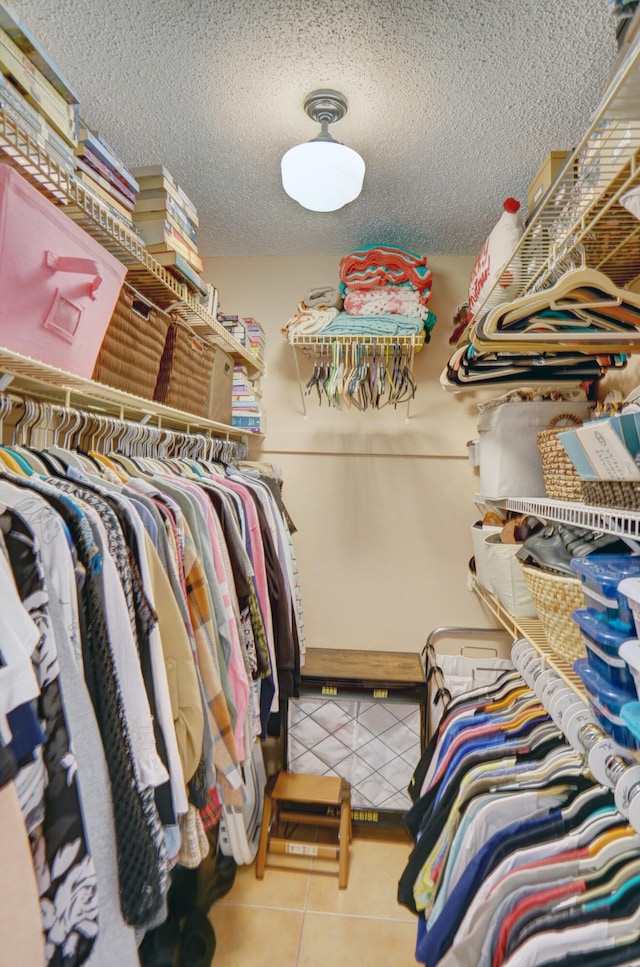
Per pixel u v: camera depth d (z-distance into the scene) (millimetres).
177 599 1048
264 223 2215
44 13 1226
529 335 1193
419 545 2494
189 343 1755
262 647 1409
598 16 1205
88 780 711
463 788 1467
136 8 1212
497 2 1180
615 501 1033
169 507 1106
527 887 992
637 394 1290
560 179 964
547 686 1378
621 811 942
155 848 786
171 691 967
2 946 532
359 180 1620
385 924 1673
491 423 1949
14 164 948
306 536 2541
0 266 852
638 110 793
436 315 2496
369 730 2139
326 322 2158
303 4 1196
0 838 541
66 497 825
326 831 2139
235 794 1151
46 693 655
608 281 1034
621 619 939
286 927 1661
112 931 713
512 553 1727
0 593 600
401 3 1188
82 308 1060
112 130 1637
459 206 2053
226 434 2316
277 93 1484
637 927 863
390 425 2504
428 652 2332
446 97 1479
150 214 1453
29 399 1081
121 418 1413
